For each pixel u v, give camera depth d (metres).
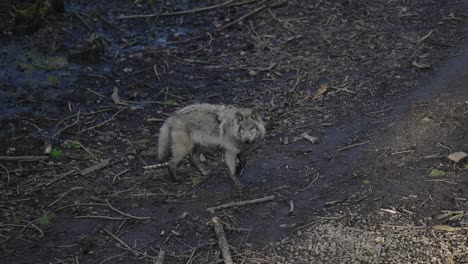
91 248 9.55
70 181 11.19
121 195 10.78
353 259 8.91
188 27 16.44
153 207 10.45
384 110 12.75
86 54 14.66
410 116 12.39
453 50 14.83
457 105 12.55
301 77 14.23
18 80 13.89
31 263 9.29
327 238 9.38
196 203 10.49
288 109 13.10
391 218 9.67
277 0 17.36
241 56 15.25
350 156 11.38
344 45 15.40
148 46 15.62
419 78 13.80
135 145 12.20
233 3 17.27
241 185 10.73
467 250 8.81
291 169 11.21
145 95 13.84
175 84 14.23
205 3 17.31
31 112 13.10
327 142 11.89
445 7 16.83
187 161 11.74
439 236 9.18
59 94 13.66
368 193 10.31
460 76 13.67
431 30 15.73
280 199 10.41
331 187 10.60
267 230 9.70
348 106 13.03
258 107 13.18
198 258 9.21
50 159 11.78
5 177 11.28
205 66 14.89
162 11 16.88
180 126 10.72
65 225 10.10
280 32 16.16
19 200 10.69
